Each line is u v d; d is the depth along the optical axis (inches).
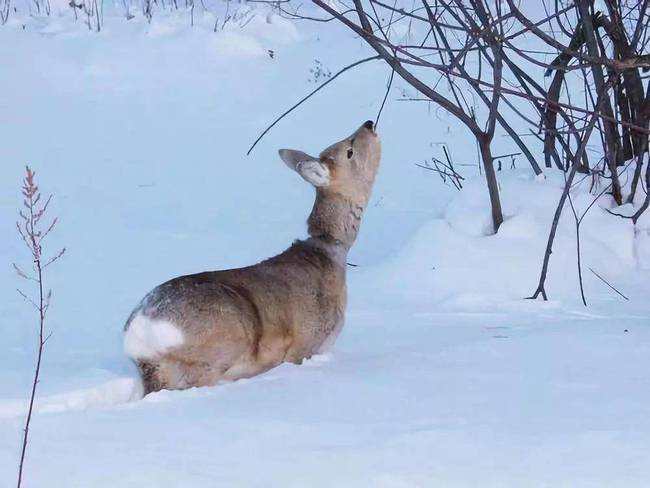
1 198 578.9
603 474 193.6
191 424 231.9
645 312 387.9
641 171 477.4
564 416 237.0
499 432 222.8
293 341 312.8
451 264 435.8
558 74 466.6
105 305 399.5
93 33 875.4
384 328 367.6
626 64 354.9
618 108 499.5
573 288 423.8
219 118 751.1
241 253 488.4
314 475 193.5
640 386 266.2
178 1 946.7
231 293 295.6
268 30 885.8
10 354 331.9
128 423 233.5
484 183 473.7
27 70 818.2
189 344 286.0
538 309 395.2
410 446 212.4
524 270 428.8
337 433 223.6
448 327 366.6
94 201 581.9
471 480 190.7
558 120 601.3
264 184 630.5
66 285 428.8
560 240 438.9
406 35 820.6
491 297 411.2
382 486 187.8
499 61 414.0
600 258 438.0
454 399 255.9
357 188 332.2
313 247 326.3
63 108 759.7
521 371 286.7
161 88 800.9
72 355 330.6
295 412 245.9
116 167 650.8
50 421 236.1
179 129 729.6
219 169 657.6
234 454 207.8
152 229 532.1
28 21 900.0
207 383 290.8
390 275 439.5
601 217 455.8
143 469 195.8
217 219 557.0
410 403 253.0
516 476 192.7
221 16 917.8
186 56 846.5
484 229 457.4
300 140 713.6
